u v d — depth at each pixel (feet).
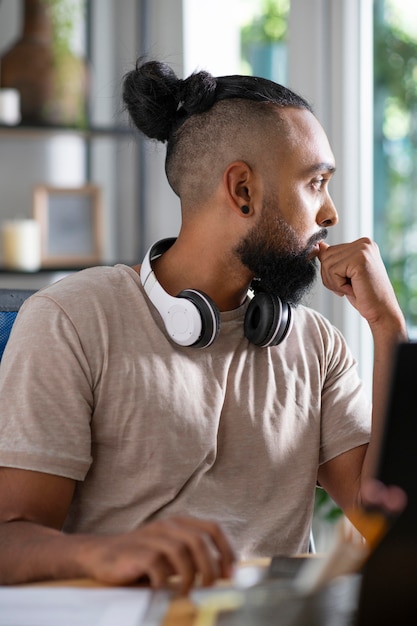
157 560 3.23
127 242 12.14
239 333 4.91
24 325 4.54
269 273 4.85
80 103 10.97
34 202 11.25
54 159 11.73
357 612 2.81
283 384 4.94
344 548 2.84
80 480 4.39
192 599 3.14
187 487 4.57
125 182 12.12
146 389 4.52
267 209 4.83
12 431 4.29
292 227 4.85
